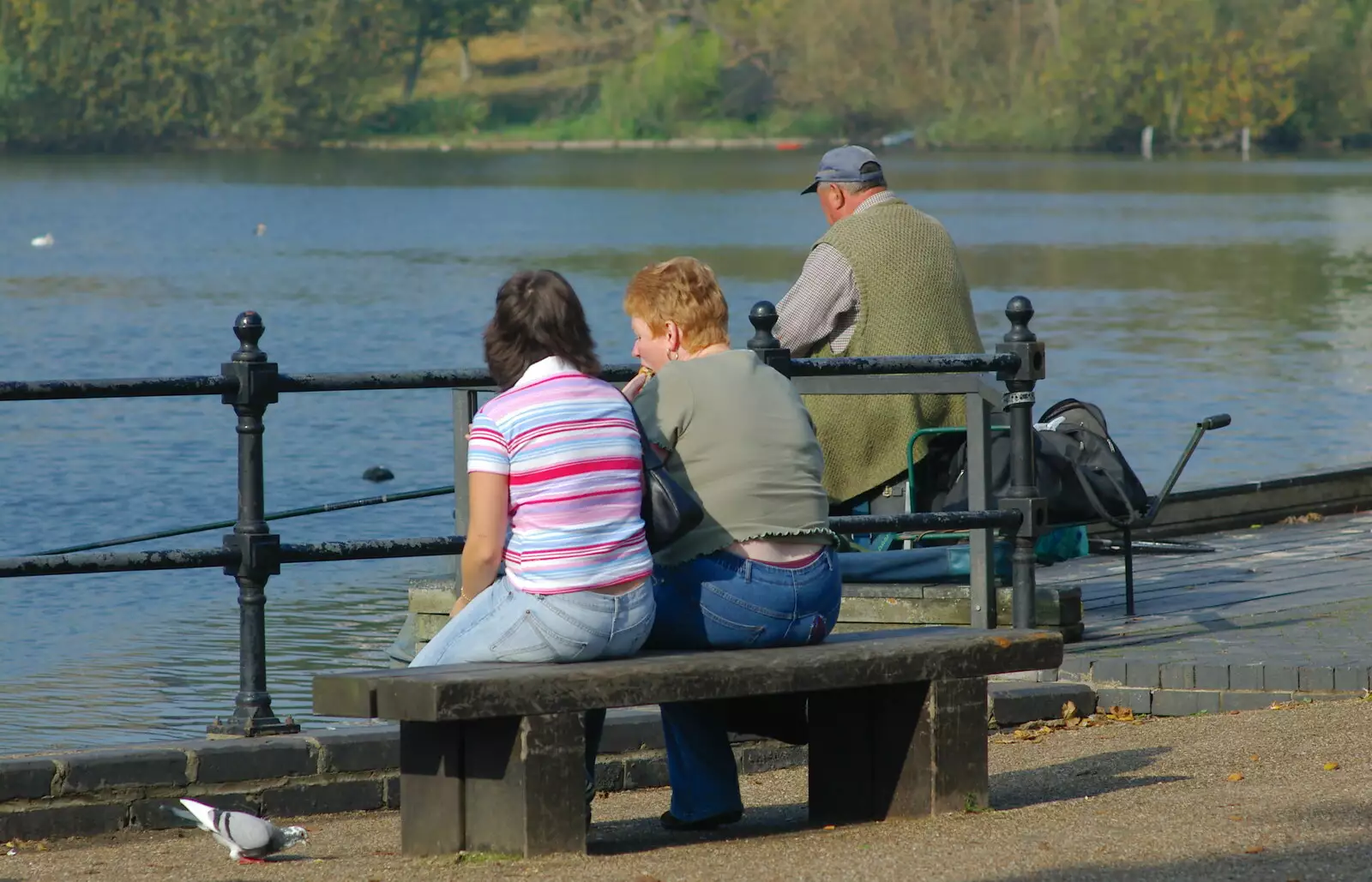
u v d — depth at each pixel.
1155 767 12.14
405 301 72.06
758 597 10.35
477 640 9.85
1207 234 115.69
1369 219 132.62
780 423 10.55
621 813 12.15
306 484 32.09
